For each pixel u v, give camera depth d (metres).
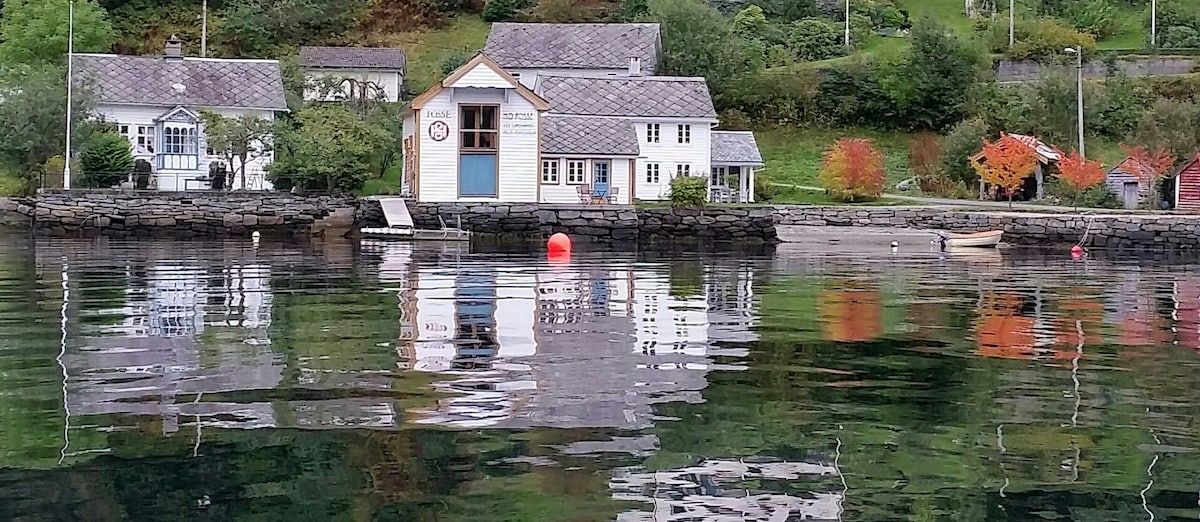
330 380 11.16
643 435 8.88
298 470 7.75
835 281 26.58
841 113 80.94
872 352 14.00
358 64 81.88
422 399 10.19
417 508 6.93
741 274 28.36
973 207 58.16
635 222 47.50
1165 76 80.69
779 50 88.38
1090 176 58.59
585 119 55.41
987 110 79.56
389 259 32.22
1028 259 38.78
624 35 75.88
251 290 21.64
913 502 7.22
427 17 98.00
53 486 7.37
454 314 17.48
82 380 11.12
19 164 50.50
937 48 80.50
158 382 11.02
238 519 6.71
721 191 58.88
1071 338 15.80
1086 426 9.50
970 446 8.73
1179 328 17.25
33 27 73.19
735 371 12.18
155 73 58.47
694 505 7.07
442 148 47.66
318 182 52.91
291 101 63.94
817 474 7.82
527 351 13.38
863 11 98.62
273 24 94.69
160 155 55.94
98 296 20.06
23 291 20.97
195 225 46.12
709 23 81.94
